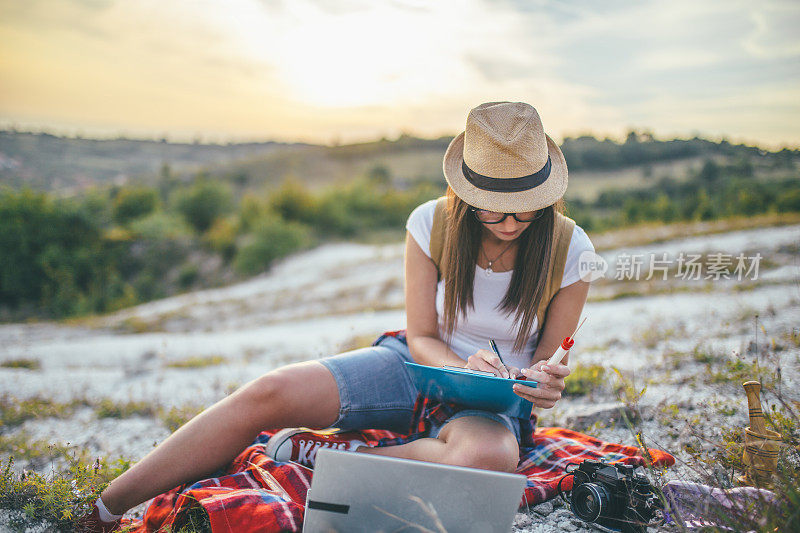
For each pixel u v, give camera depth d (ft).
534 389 5.74
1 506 6.94
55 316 73.51
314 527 5.37
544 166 6.42
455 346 7.43
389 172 270.46
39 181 236.84
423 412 7.14
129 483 6.28
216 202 121.29
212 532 5.77
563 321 7.30
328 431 8.16
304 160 304.71
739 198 74.64
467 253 6.93
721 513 5.55
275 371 6.69
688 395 11.05
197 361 24.99
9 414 16.03
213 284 82.58
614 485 6.25
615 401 11.51
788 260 33.86
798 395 9.94
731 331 17.53
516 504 5.21
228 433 6.40
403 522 5.29
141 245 92.53
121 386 20.08
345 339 27.37
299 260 86.28
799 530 5.07
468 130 6.54
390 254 77.05
